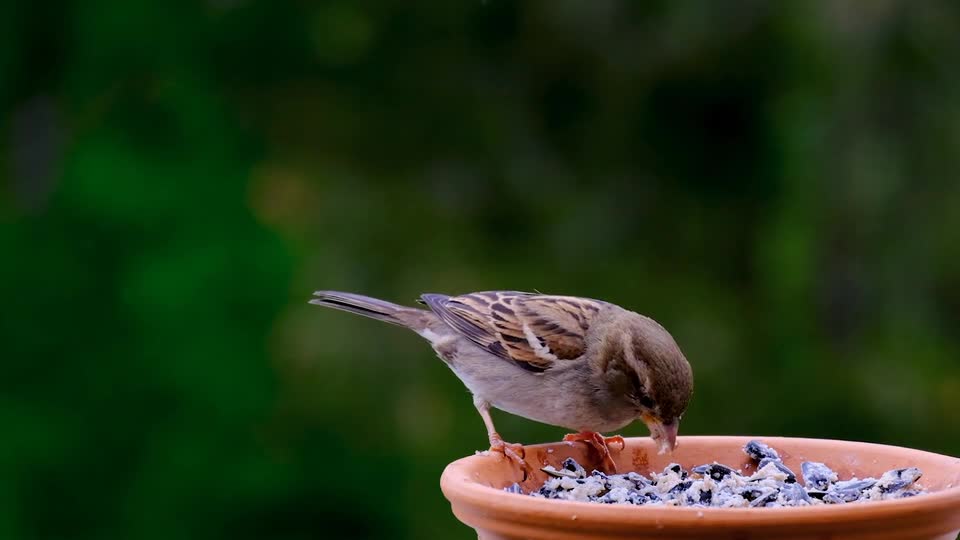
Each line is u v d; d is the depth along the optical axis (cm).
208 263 1305
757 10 1587
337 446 1391
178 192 1341
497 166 1677
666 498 539
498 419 1443
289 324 1451
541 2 1639
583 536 450
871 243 1409
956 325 1424
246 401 1302
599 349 685
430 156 1698
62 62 1457
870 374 1480
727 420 1505
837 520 433
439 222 1638
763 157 1661
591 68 1666
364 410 1420
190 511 1302
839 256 1431
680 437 614
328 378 1435
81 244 1304
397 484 1392
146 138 1400
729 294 1650
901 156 1378
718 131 1688
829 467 574
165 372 1277
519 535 469
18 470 1261
